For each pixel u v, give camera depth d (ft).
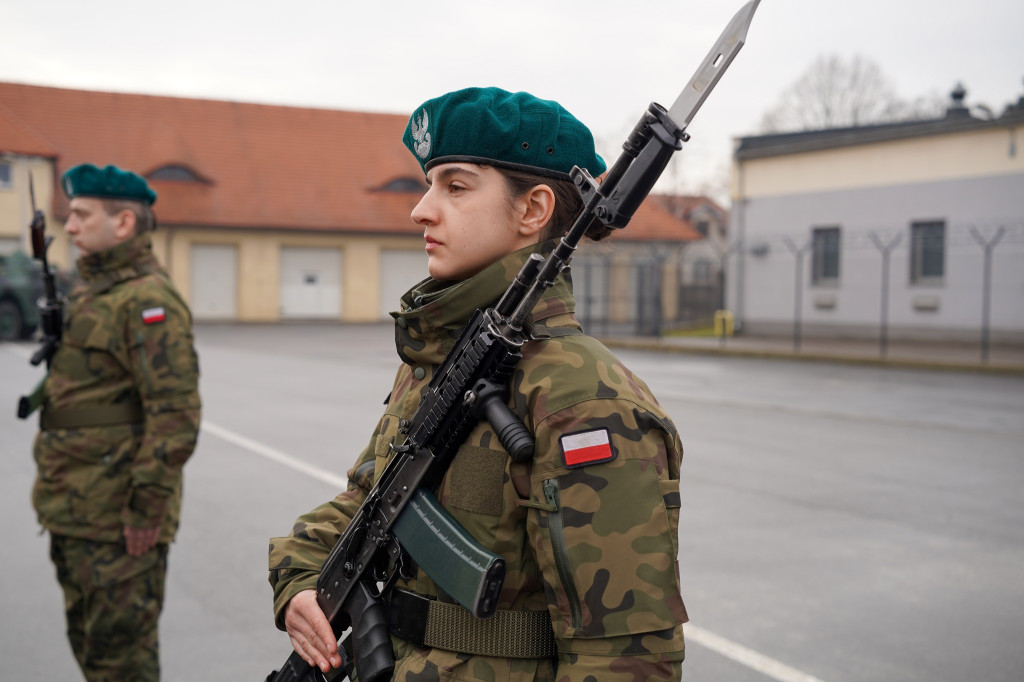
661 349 72.90
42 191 100.83
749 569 16.11
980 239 69.10
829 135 90.94
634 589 4.01
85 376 9.42
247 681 11.94
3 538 17.78
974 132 69.46
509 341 4.22
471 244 4.65
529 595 4.38
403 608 4.62
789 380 49.73
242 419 32.63
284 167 113.80
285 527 18.51
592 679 3.95
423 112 4.74
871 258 75.82
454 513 4.42
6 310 67.97
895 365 59.00
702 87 3.74
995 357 60.85
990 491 22.21
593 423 4.14
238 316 108.99
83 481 9.30
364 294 113.29
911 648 12.84
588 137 4.76
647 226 118.83
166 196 106.32
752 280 84.48
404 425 4.68
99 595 9.20
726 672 12.07
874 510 20.21
